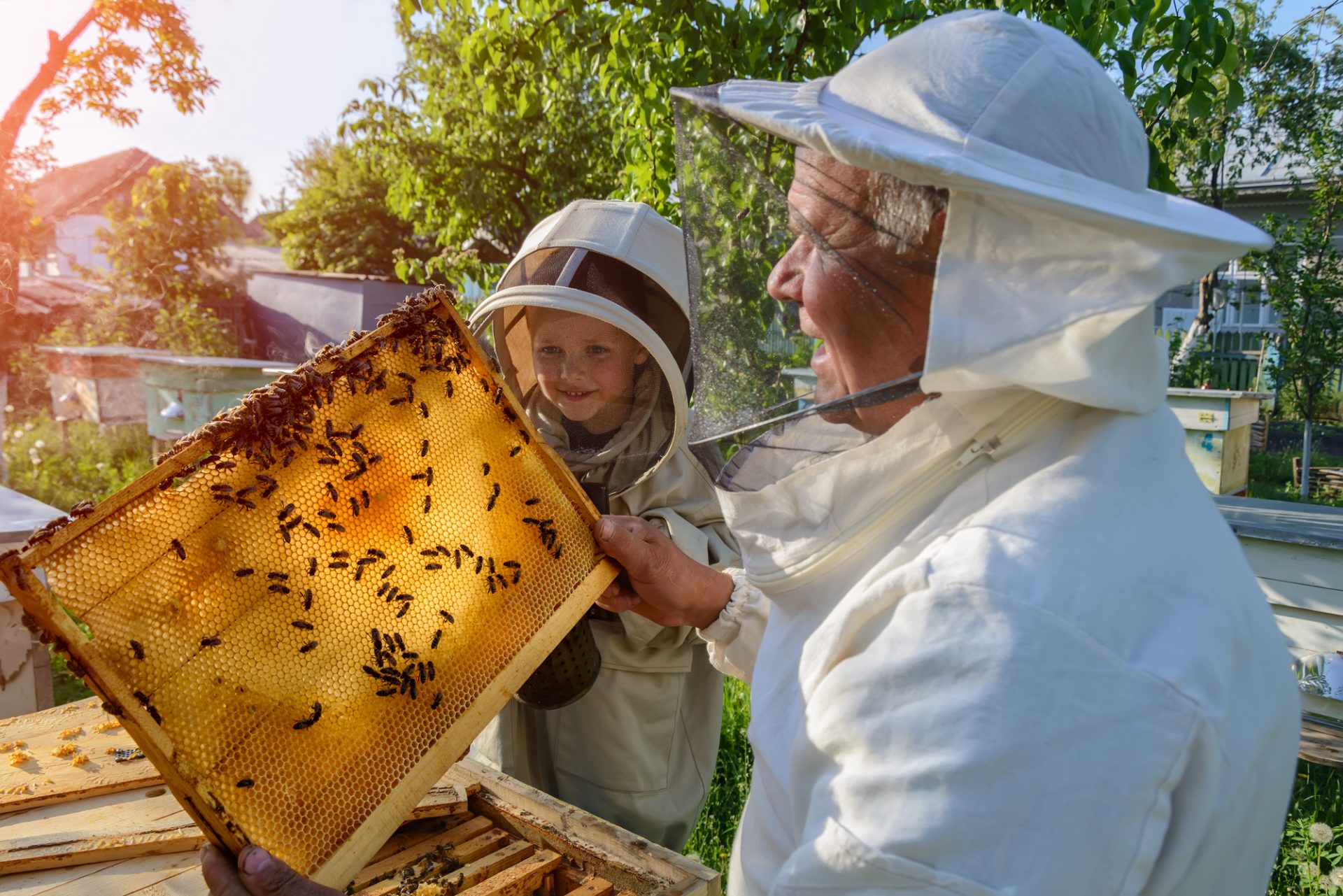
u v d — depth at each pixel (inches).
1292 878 111.7
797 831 35.8
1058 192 29.0
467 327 57.3
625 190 179.6
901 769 29.5
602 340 72.9
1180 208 33.0
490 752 89.8
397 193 393.1
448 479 54.1
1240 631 31.2
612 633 84.5
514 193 400.2
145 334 594.9
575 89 357.4
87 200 692.1
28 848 54.8
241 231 673.6
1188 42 123.6
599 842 59.6
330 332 713.6
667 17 151.3
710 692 94.2
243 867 39.6
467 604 52.2
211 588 44.6
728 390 44.1
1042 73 34.0
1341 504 393.1
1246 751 29.4
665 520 83.3
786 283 40.2
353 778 45.8
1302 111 401.4
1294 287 412.8
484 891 53.9
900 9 137.1
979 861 27.7
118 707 39.3
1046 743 27.9
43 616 38.2
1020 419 35.0
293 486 48.3
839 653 34.7
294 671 45.7
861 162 32.0
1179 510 32.9
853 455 37.7
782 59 146.7
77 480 389.7
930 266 34.0
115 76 359.3
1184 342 498.9
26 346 544.4
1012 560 30.4
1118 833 27.4
